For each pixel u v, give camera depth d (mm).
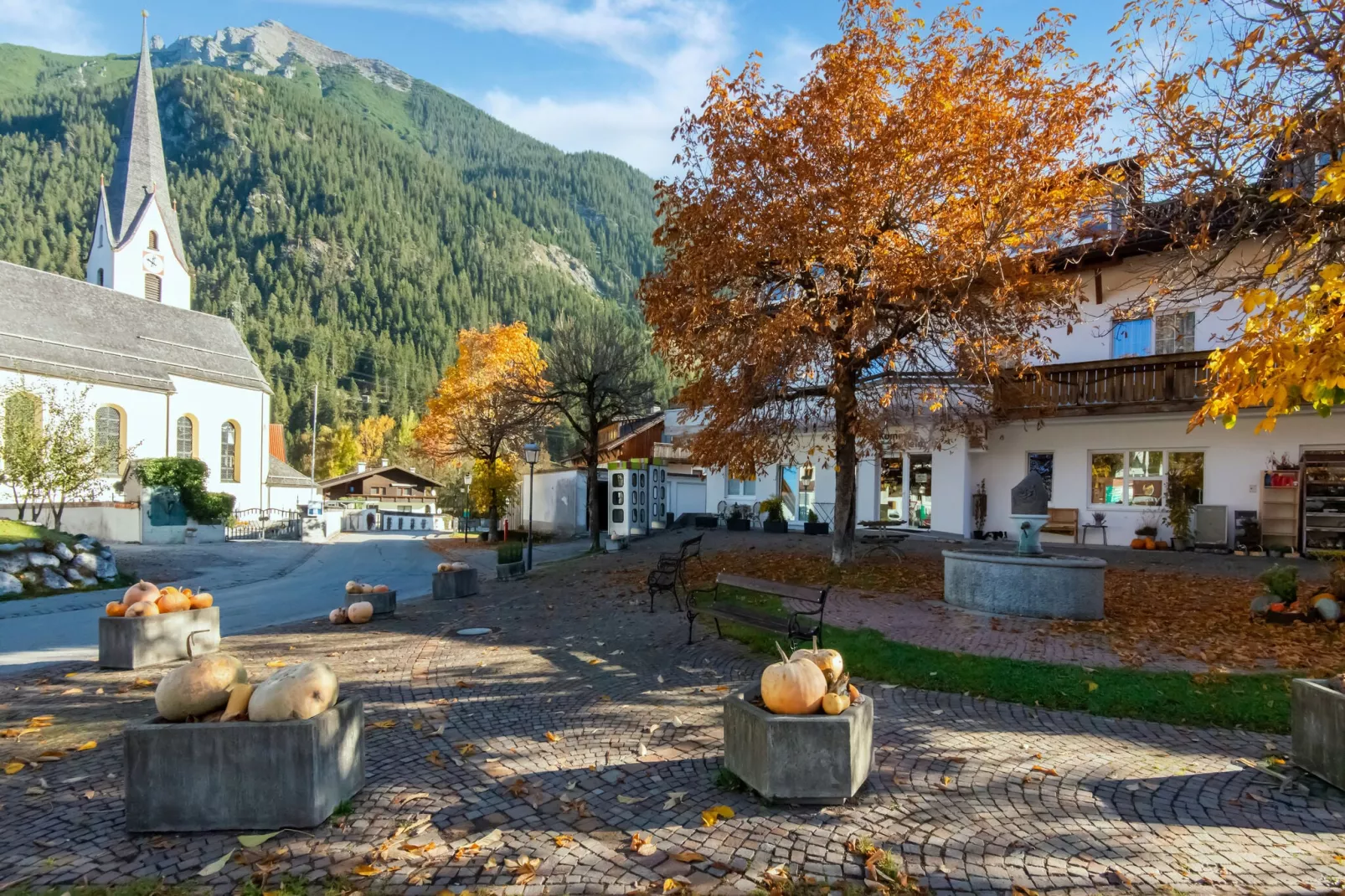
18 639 10664
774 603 11438
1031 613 10109
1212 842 3977
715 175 12750
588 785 4781
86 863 3783
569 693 7137
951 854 3824
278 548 31156
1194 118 7898
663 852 3863
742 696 4984
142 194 52375
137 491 31922
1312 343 5008
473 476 37875
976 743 5574
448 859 3789
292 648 9641
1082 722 6148
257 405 46562
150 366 39438
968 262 11406
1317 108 7215
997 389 14867
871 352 13289
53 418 21516
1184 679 7016
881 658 7961
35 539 15977
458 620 11898
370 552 30547
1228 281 8086
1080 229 11414
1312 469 15305
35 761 5328
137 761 4117
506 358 46938
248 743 4133
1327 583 10641
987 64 11422
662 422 37312
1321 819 4285
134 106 52719
